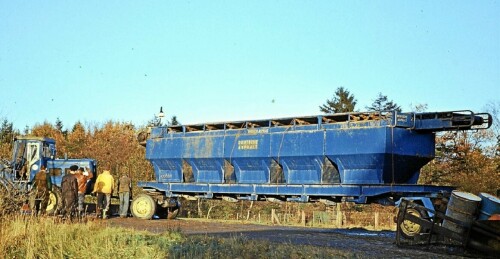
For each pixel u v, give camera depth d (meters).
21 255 13.12
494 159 39.34
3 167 24.86
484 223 14.66
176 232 17.33
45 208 23.06
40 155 26.88
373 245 16.38
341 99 74.06
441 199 18.34
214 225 23.56
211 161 25.48
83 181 24.84
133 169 46.41
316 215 36.75
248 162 24.22
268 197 23.36
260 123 24.34
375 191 20.00
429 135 20.84
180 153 26.66
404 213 16.55
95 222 18.84
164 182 26.83
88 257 13.37
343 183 21.22
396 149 20.19
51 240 14.16
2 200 15.80
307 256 13.40
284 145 22.94
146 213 26.31
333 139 21.48
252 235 18.59
